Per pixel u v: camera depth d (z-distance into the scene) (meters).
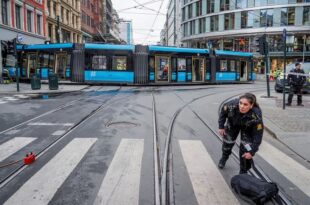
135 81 26.58
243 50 54.69
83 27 65.75
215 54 30.55
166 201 4.68
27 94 20.02
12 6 33.53
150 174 5.73
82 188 5.10
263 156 7.06
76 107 13.97
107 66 26.42
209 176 5.71
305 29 50.44
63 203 4.59
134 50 26.64
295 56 51.72
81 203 4.58
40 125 10.02
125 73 26.53
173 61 27.97
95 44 26.55
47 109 13.41
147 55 26.75
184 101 16.69
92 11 75.69
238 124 5.34
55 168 6.02
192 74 29.06
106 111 12.84
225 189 5.13
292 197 4.95
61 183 5.30
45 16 42.75
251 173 5.88
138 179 5.48
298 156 7.14
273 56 52.06
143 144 7.79
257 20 53.00
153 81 27.09
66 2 52.62
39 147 7.50
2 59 30.73
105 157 6.71
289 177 5.78
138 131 9.25
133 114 12.16
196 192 5.01
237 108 5.29
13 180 5.45
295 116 11.60
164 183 5.33
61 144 7.76
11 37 32.91
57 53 27.11
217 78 30.80
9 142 7.96
